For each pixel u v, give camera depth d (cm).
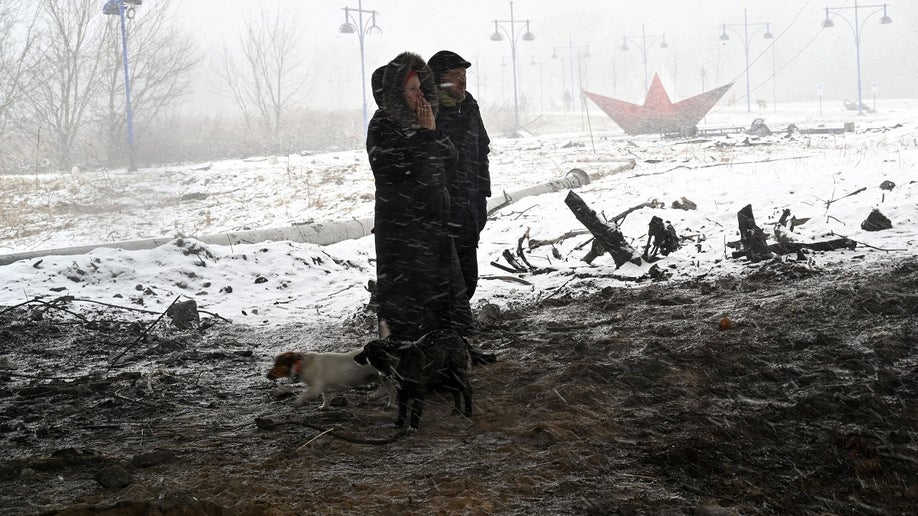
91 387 669
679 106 5159
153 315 1016
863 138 3494
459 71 670
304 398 584
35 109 4506
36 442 530
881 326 705
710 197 1678
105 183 3169
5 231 2169
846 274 915
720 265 1048
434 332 545
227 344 852
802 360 630
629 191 1933
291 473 447
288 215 2288
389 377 533
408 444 494
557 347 719
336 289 1170
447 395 591
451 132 673
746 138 3812
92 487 437
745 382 595
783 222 1133
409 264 595
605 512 390
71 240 1992
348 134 5950
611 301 899
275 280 1208
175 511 390
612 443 487
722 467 452
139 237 2008
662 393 576
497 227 1593
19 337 892
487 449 479
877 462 457
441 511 387
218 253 1280
